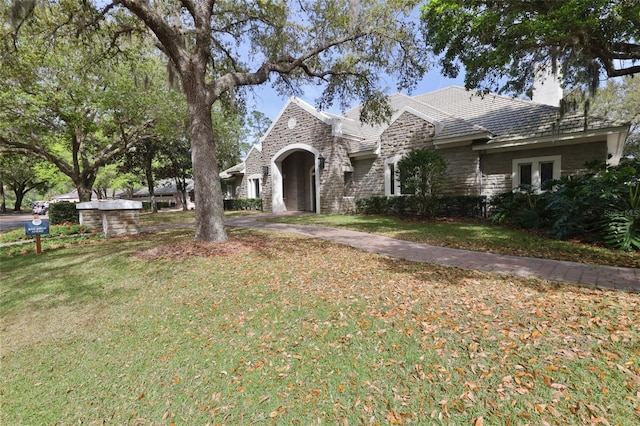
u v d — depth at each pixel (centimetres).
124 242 953
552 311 367
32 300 493
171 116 1548
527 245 724
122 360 322
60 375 303
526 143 1081
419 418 221
